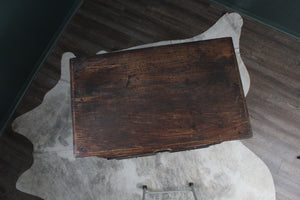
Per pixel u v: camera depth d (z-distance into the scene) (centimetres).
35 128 193
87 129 122
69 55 207
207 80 125
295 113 193
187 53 129
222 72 125
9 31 156
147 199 181
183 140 119
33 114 196
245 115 120
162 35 209
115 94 125
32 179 186
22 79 196
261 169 186
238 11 209
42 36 195
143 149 120
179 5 214
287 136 190
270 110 194
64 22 213
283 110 194
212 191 182
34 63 203
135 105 124
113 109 123
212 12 212
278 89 197
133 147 119
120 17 213
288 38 205
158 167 186
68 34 211
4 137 192
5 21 148
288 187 183
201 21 211
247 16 208
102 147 120
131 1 216
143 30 211
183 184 183
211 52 128
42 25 188
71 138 192
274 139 190
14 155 190
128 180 185
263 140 190
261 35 206
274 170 186
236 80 124
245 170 185
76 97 126
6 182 186
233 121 120
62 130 193
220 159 186
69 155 189
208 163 185
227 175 184
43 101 199
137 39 209
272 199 182
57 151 190
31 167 187
